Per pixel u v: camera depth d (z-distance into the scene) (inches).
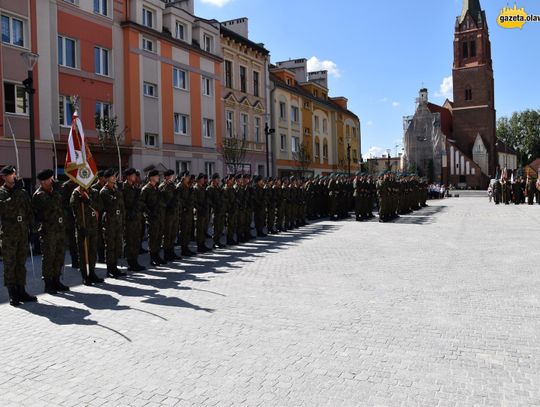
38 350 230.4
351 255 485.4
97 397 179.2
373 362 205.5
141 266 432.1
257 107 1507.1
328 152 2106.3
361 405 167.8
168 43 1114.7
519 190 1408.7
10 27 780.0
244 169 1405.0
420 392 176.7
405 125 3444.9
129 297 328.8
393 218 933.8
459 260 446.9
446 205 1473.9
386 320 263.7
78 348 231.5
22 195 323.0
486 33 3440.0
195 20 1234.6
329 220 936.3
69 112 885.8
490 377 188.9
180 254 520.7
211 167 1279.5
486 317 266.8
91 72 925.8
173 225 481.1
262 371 198.4
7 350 231.3
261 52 1534.2
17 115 781.9
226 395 177.6
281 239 631.8
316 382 186.7
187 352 221.9
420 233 674.8
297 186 792.9
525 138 4581.7
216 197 561.0
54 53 850.8
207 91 1277.1
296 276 384.8
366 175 976.3
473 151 3393.2
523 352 214.4
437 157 3331.7
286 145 1705.2
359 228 759.7
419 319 264.7
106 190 399.9
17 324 272.8
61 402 176.2
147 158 1040.8
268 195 684.1
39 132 815.7
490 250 502.9
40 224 346.3
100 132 877.8
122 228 410.0
